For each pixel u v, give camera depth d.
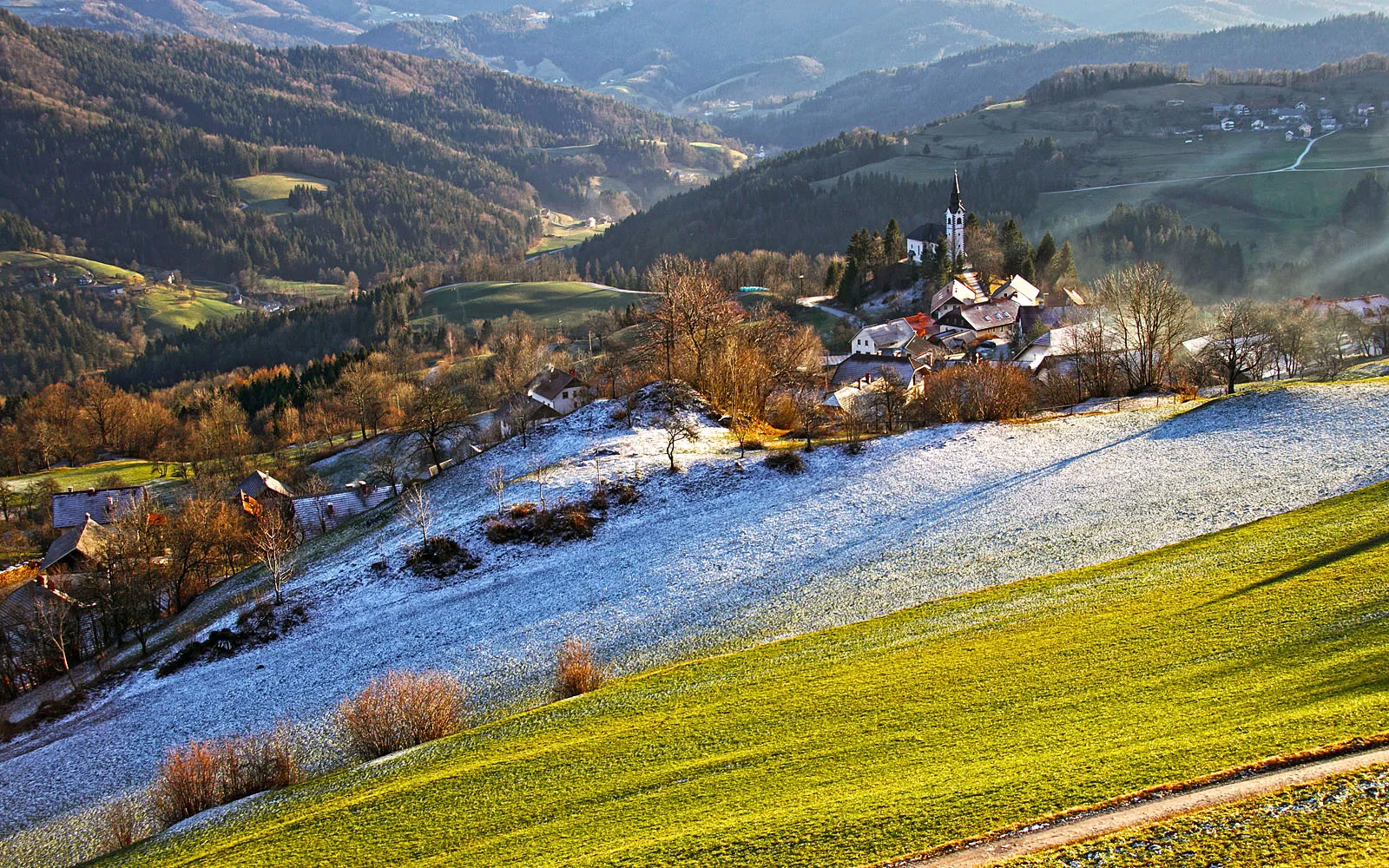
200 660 72.94
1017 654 44.81
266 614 75.75
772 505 80.06
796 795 34.41
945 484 78.88
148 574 89.31
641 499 83.88
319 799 44.09
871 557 66.94
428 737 51.41
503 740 46.38
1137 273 109.75
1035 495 72.94
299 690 63.56
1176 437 81.00
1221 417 83.25
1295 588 45.31
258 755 51.47
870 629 53.84
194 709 64.38
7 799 57.22
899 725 39.38
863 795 32.88
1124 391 107.31
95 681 74.56
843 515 76.19
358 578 79.44
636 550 75.38
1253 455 73.00
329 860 36.69
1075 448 82.81
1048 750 33.72
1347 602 41.91
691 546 74.44
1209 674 37.75
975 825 28.81
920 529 70.31
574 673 54.34
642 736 43.16
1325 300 194.38
